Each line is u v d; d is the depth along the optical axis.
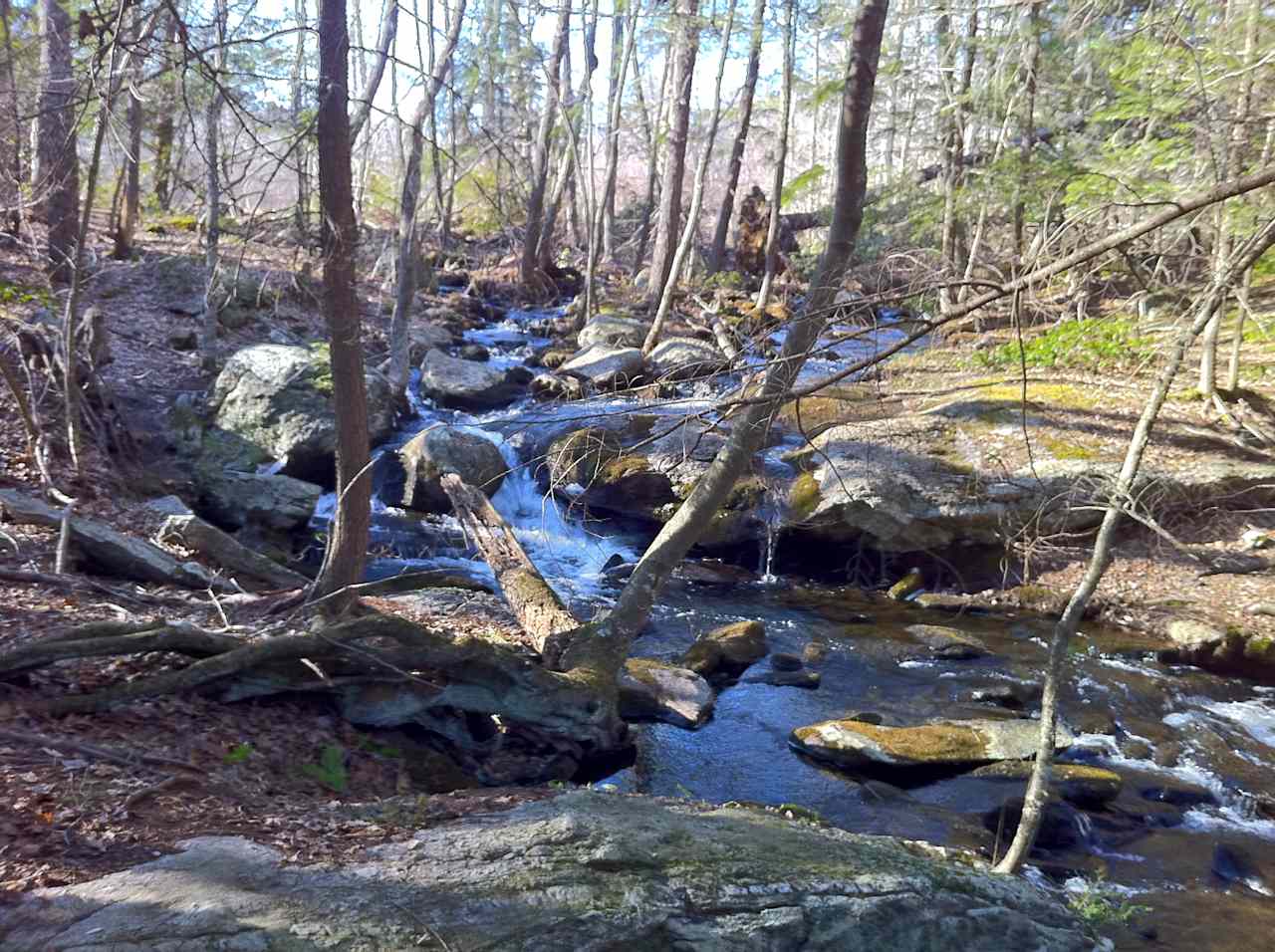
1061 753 8.30
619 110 29.56
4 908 3.75
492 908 4.09
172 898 3.91
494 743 7.29
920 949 4.39
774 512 13.38
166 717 6.05
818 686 9.66
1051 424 13.22
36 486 10.37
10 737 5.17
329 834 4.74
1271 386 13.88
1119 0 8.16
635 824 5.09
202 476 12.58
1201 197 4.02
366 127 12.43
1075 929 4.82
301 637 6.59
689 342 19.62
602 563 13.64
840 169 7.09
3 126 8.57
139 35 6.57
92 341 13.49
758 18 19.17
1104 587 11.84
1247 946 5.73
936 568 12.82
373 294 22.70
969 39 11.62
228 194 7.16
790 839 5.14
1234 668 10.19
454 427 15.63
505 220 11.15
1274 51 7.18
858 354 8.05
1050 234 6.17
